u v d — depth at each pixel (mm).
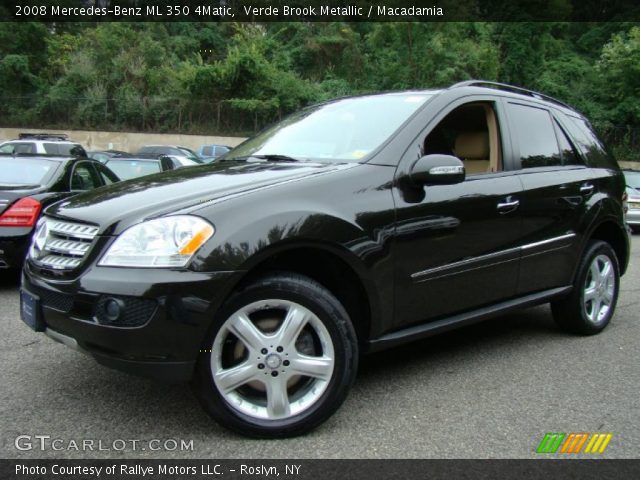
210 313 2471
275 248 2600
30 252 3016
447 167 3039
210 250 2479
